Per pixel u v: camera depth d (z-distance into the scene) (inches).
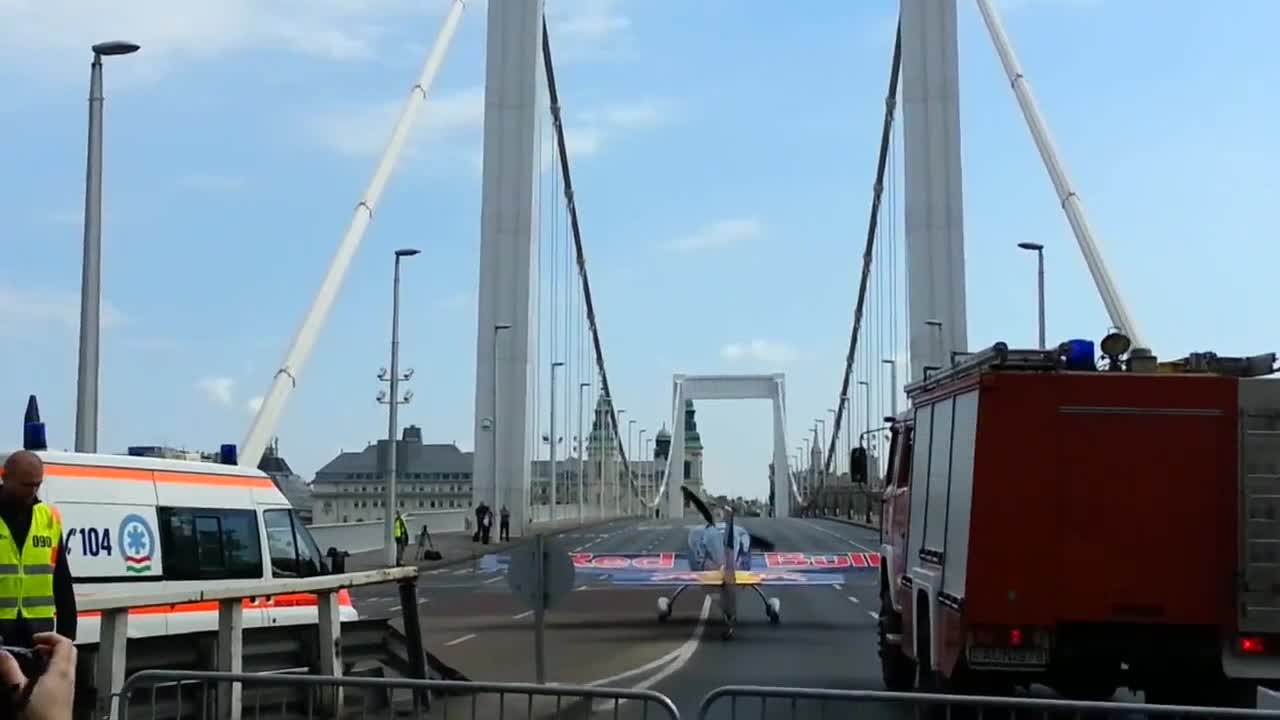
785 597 1242.0
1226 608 403.2
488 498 2450.8
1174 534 406.3
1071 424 410.0
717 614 1024.2
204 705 346.6
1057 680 436.8
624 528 3575.3
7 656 129.8
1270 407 402.6
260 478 515.8
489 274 2484.0
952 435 443.8
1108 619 404.5
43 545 283.9
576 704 303.9
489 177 2497.5
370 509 4901.6
